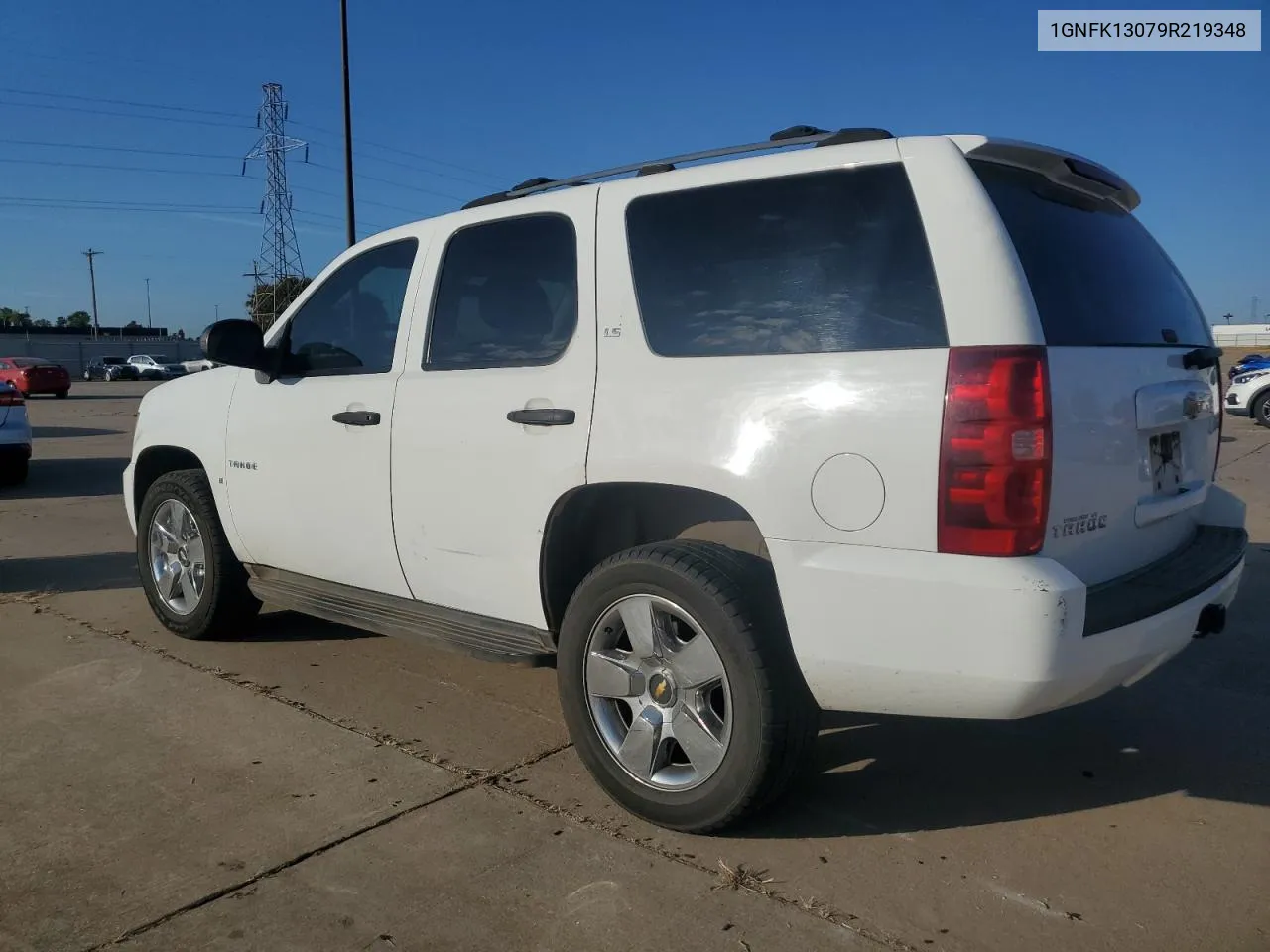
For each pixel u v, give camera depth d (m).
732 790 2.94
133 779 3.53
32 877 2.91
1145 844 3.06
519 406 3.44
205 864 2.97
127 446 15.99
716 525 3.35
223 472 4.69
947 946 2.55
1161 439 3.22
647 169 3.60
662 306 3.20
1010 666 2.55
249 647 5.03
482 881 2.87
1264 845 3.06
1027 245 2.85
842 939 2.58
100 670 4.67
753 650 2.87
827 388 2.79
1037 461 2.58
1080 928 2.62
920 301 2.73
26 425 11.25
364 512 4.02
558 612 3.51
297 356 4.45
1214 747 3.78
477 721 4.05
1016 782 3.49
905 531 2.66
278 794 3.40
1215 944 2.55
